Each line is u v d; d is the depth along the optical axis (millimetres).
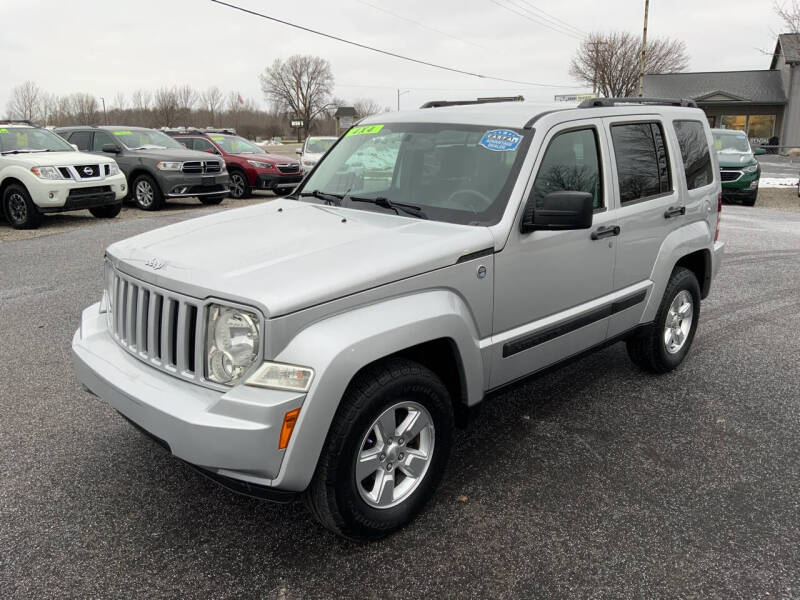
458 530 2988
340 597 2559
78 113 75812
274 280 2566
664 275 4469
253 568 2719
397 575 2689
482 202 3350
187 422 2459
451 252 2967
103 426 3959
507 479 3430
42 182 11047
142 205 14273
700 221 4867
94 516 3061
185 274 2689
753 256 9445
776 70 46062
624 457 3668
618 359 5273
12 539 2879
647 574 2699
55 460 3555
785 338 5754
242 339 2514
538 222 3201
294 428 2463
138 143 14875
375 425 2764
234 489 2602
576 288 3746
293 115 101938
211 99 89938
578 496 3270
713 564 2760
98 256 8953
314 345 2488
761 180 23859
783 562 2773
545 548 2861
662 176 4449
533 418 4176
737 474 3488
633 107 4285
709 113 44750
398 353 2938
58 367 4891
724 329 6020
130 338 2973
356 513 2740
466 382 3121
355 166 4016
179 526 2994
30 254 9102
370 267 2707
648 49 55125
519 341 3406
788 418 4168
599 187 3908
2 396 4367
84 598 2531
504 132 3572
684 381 4789
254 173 17156
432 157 3689
